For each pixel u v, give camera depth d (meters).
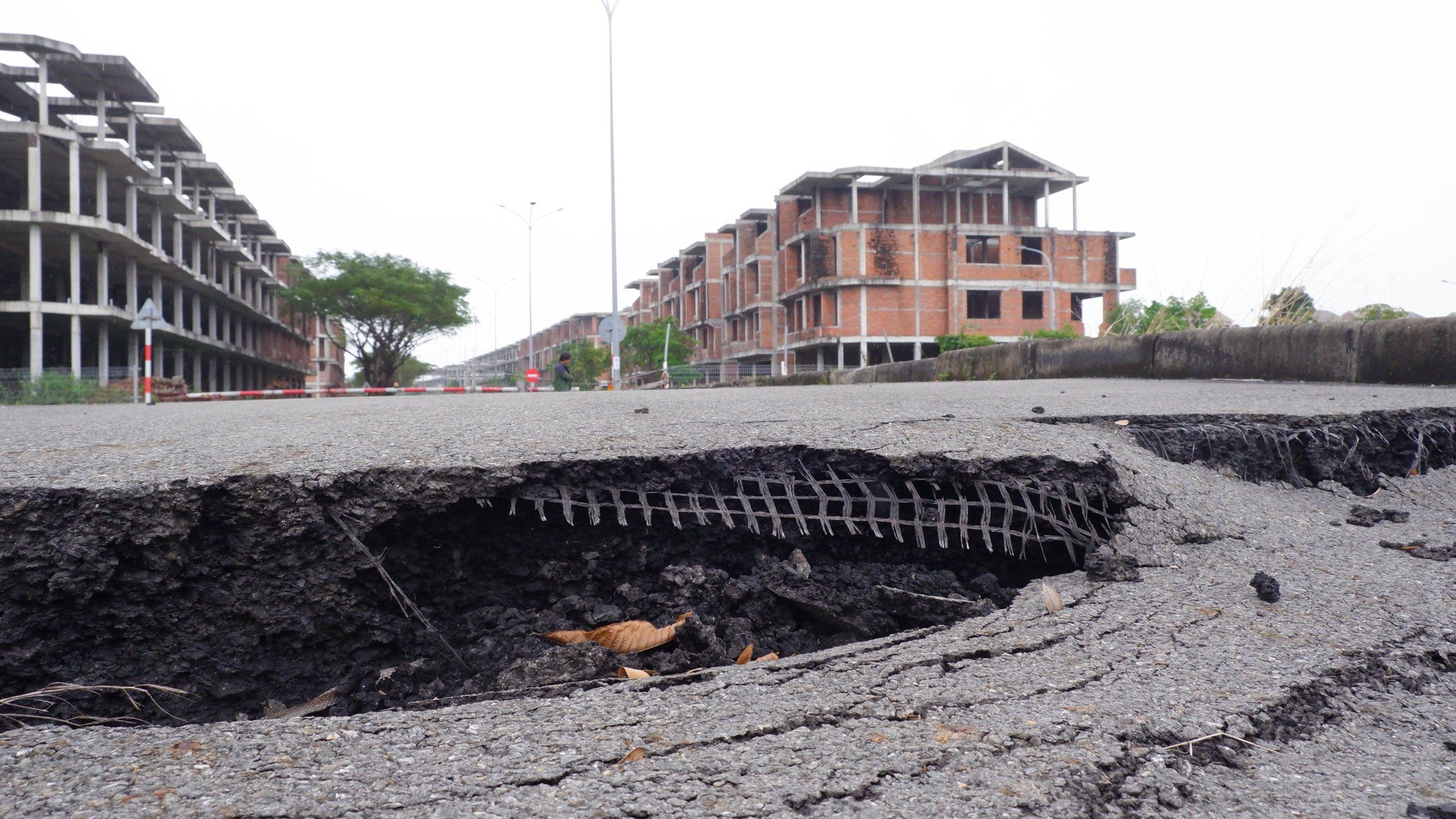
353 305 49.88
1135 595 2.81
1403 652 2.36
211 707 2.63
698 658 2.68
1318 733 1.96
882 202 49.69
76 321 31.08
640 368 61.12
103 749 1.80
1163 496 3.60
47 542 2.63
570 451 3.36
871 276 44.84
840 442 3.68
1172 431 4.41
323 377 90.94
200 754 1.79
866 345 46.19
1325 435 4.46
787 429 4.00
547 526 3.17
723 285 60.69
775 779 1.67
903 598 2.93
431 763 1.75
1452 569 3.06
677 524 3.22
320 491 2.90
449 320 51.50
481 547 3.10
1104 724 1.91
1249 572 3.03
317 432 3.96
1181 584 2.92
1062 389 7.64
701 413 4.77
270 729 1.91
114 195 37.44
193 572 2.75
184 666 2.67
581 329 93.69
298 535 2.85
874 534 3.35
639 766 1.73
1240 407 5.13
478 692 2.50
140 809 1.57
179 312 41.88
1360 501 4.09
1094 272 46.78
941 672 2.22
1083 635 2.47
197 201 41.25
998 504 3.36
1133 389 7.38
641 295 84.12
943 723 1.91
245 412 6.05
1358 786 1.75
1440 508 4.04
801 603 2.97
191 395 24.38
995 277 45.47
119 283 42.84
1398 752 1.90
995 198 50.75
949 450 3.55
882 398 6.12
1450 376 6.84
